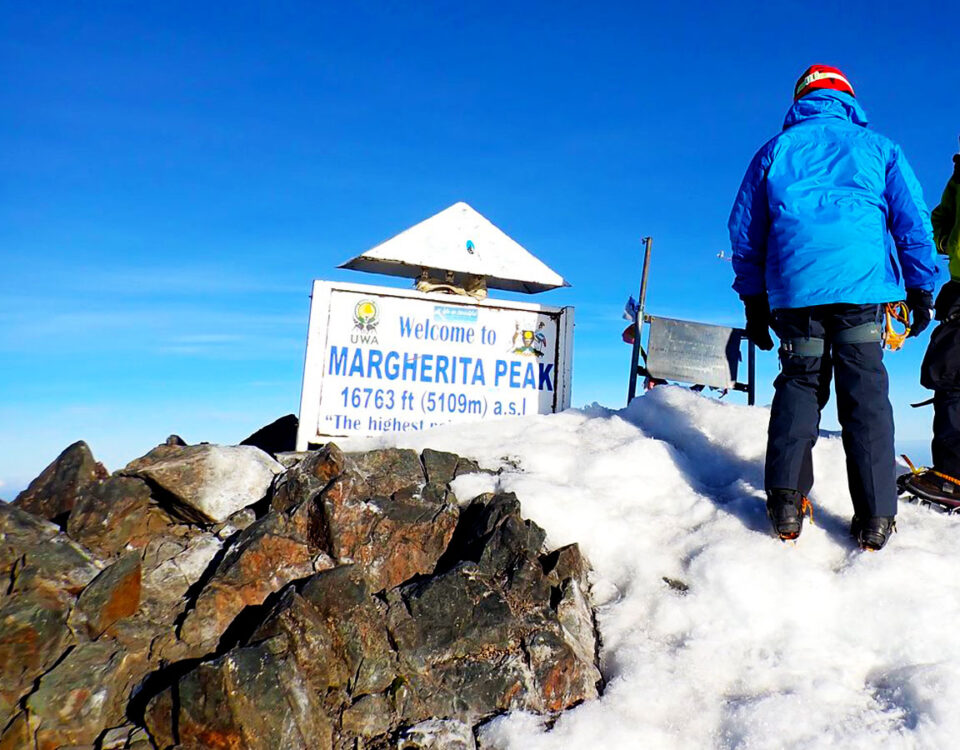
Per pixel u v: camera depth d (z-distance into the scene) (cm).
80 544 330
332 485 344
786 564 322
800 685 267
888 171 353
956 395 384
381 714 259
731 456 452
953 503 377
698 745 249
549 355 577
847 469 342
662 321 598
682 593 318
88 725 248
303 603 275
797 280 345
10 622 265
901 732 240
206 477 370
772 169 362
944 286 404
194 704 239
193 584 320
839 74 380
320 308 520
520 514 355
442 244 574
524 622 296
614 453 432
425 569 344
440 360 546
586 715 258
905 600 300
